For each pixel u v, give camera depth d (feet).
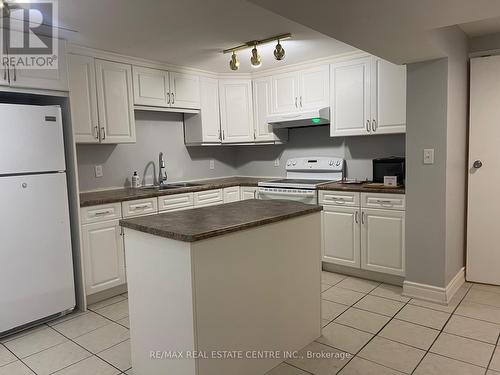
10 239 8.30
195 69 13.58
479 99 10.32
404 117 11.03
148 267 6.28
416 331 8.18
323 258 12.25
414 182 9.73
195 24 8.90
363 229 11.20
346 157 13.55
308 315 7.82
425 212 9.63
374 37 7.25
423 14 5.96
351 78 11.96
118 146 12.77
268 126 14.33
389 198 10.57
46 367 7.27
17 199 8.38
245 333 6.45
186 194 12.44
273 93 13.97
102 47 10.72
